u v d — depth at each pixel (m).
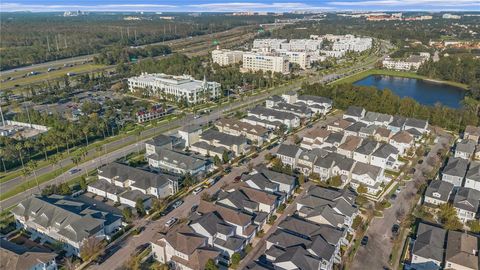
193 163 126.56
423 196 114.12
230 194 104.75
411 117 180.50
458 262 80.50
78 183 122.56
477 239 88.69
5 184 123.56
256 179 113.88
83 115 181.75
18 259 78.94
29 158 143.12
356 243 92.81
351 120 175.75
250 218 95.19
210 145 145.62
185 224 93.25
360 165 123.69
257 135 155.38
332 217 95.50
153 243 87.25
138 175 116.94
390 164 132.75
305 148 147.12
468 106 198.38
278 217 104.62
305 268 77.69
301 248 82.44
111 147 153.38
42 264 81.00
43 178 126.56
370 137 155.00
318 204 102.12
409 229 98.69
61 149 152.25
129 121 185.50
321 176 126.12
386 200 111.94
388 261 86.75
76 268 84.19
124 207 106.19
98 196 114.00
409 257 88.06
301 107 188.75
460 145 141.00
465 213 102.00
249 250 90.38
